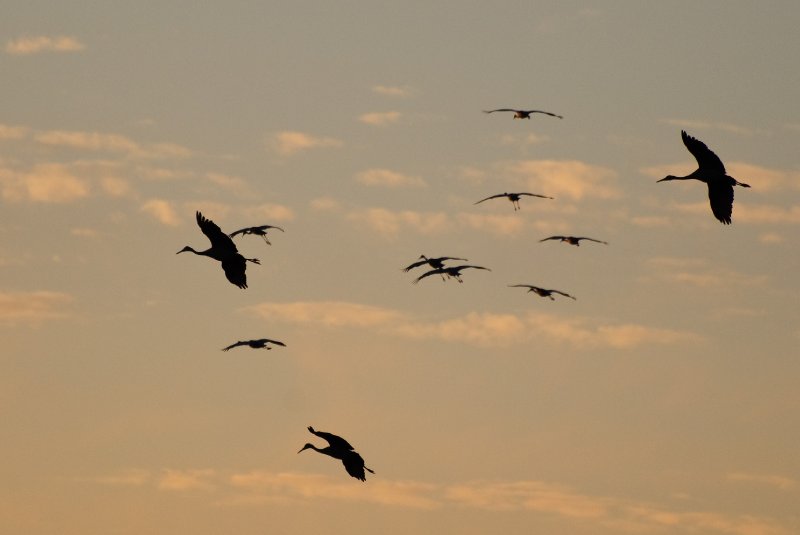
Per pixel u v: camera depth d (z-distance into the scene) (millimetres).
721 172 60188
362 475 61781
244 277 64250
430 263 76562
